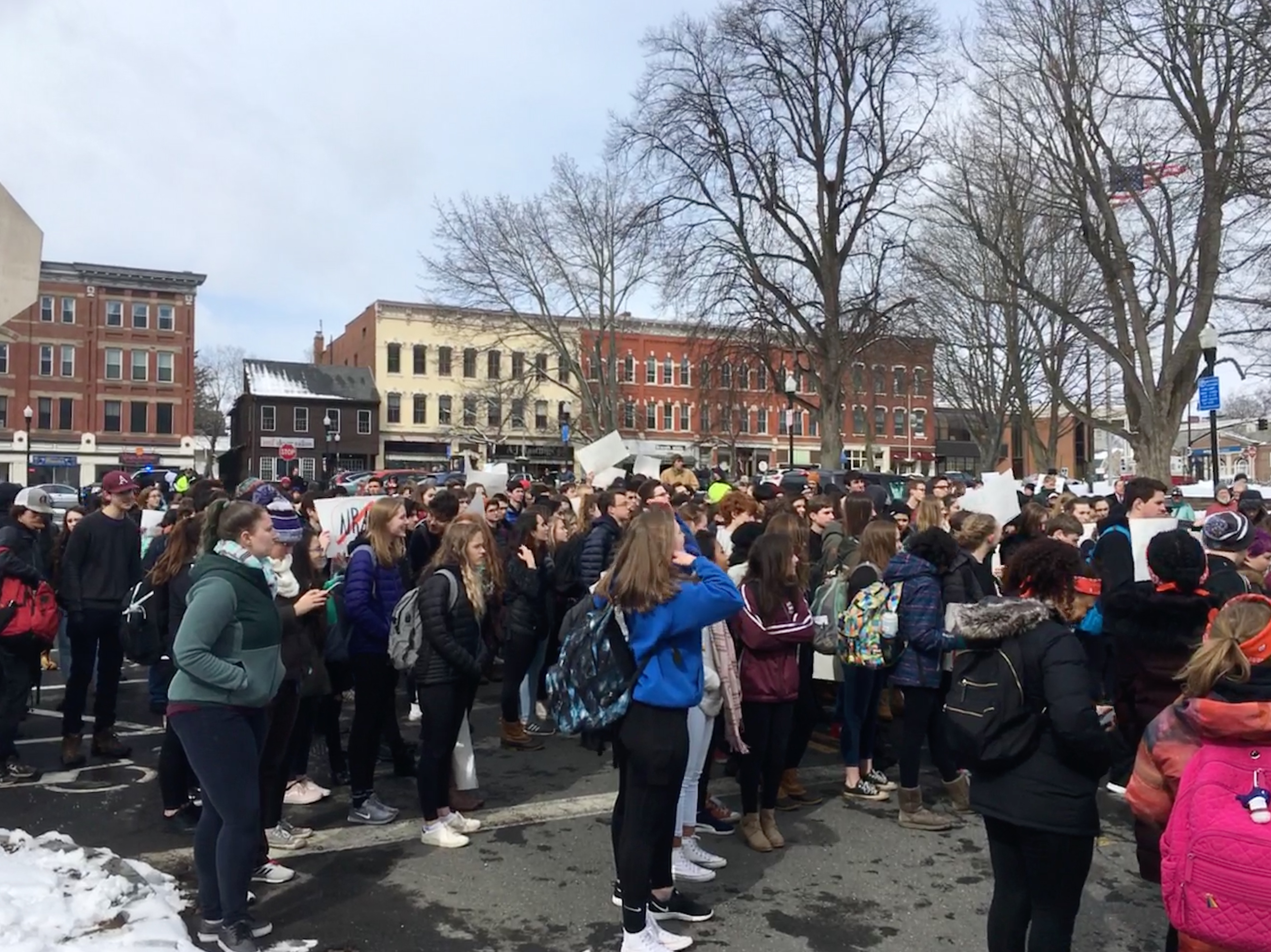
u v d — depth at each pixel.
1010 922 3.29
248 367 56.59
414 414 58.41
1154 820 2.93
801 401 29.28
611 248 38.81
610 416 39.88
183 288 54.44
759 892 4.62
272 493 5.71
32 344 50.88
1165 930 4.20
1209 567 5.37
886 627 5.41
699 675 4.01
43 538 8.68
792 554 5.17
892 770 6.74
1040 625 3.23
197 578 3.92
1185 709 2.75
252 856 3.96
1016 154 22.38
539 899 4.50
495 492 10.38
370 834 5.38
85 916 3.89
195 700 3.86
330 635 6.06
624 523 6.98
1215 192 15.92
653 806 3.90
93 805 5.86
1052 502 9.78
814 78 27.59
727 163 27.91
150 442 53.59
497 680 10.02
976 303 32.09
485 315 44.19
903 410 68.00
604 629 3.97
